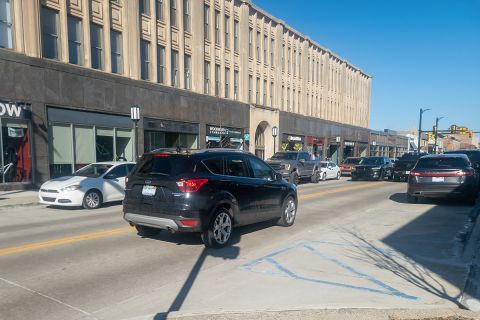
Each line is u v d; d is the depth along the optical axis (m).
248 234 8.14
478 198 13.98
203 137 26.88
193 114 25.86
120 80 20.67
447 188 11.92
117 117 20.78
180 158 6.75
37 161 17.00
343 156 50.72
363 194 16.52
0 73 15.52
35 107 16.84
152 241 7.36
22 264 5.80
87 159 19.39
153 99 22.73
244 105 31.17
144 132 22.53
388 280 5.15
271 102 36.00
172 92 24.06
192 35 26.20
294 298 4.48
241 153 7.91
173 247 6.91
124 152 21.44
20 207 12.34
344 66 51.69
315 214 10.92
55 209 11.87
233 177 7.36
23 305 4.26
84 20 19.22
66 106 18.11
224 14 29.33
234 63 30.73
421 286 4.92
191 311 4.05
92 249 6.72
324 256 6.35
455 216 10.35
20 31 16.45
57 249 6.70
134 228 8.62
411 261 6.06
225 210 7.04
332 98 48.78
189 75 26.23
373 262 6.00
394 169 25.02
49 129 17.67
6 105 15.73
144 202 6.89
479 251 6.61
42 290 4.73
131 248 6.82
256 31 33.22
